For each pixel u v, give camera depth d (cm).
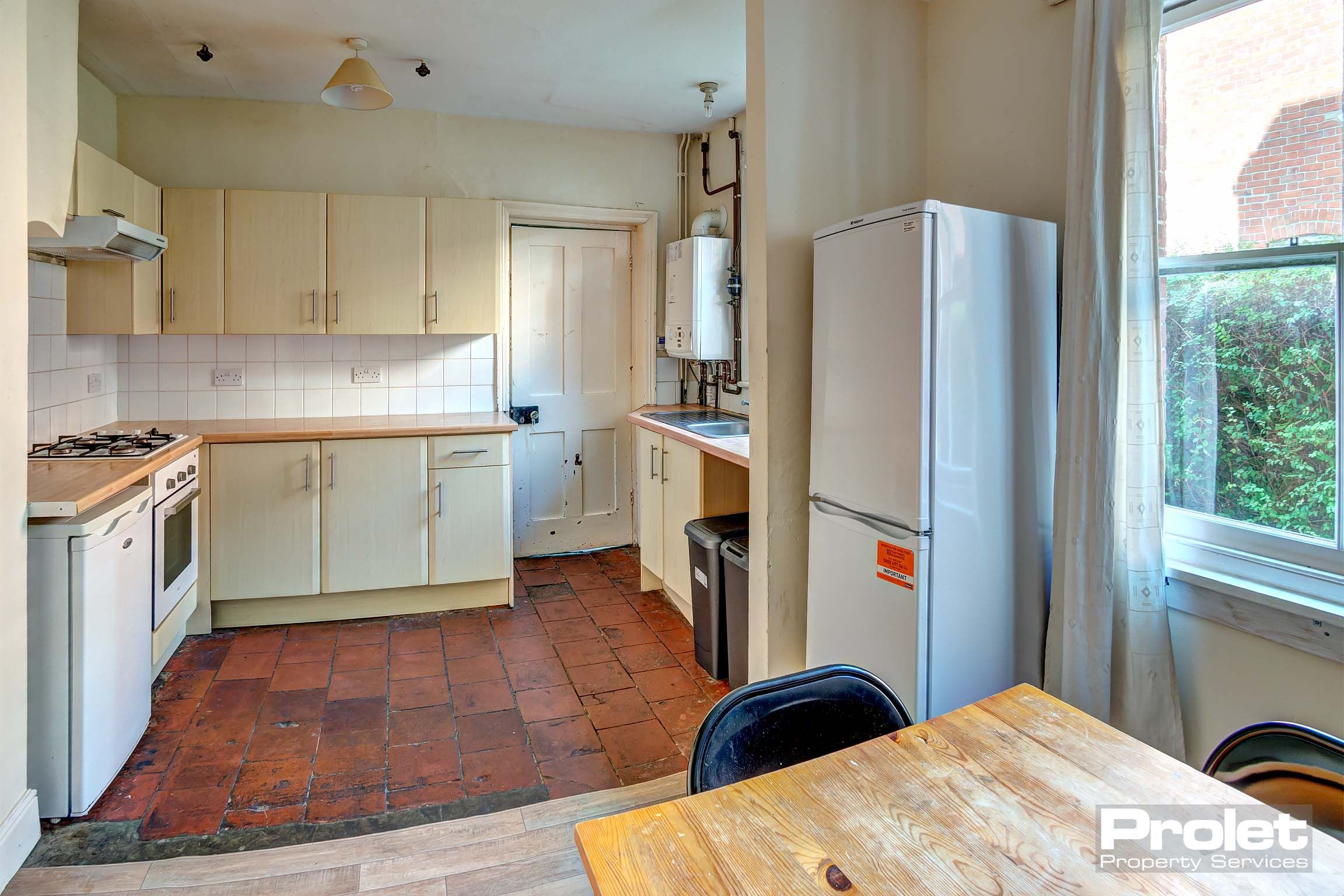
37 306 282
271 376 385
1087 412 174
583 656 317
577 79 347
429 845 192
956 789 101
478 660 312
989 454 191
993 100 223
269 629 344
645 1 270
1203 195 173
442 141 401
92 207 281
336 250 361
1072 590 179
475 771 229
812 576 225
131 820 202
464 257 378
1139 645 171
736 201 396
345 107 295
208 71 332
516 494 446
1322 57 150
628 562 445
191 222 342
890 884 83
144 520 243
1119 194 168
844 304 206
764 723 117
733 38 302
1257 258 162
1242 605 160
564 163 425
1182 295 179
